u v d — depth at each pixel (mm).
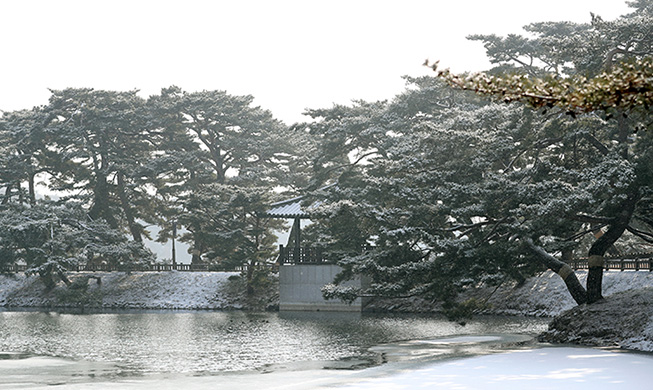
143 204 89938
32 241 80000
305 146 92250
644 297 35281
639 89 9102
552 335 36250
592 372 24453
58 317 63094
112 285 84000
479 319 53812
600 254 37438
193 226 82312
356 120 69875
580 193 35188
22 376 27859
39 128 85938
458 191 39750
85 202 87000
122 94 92500
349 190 63750
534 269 40469
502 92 9422
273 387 24000
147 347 38688
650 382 22297
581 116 37375
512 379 23516
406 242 44188
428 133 43312
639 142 36906
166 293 79875
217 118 91000
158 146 92750
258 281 74250
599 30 38375
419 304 65062
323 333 45594
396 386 22859
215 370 29406
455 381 23453
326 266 69000
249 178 87438
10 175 86438
